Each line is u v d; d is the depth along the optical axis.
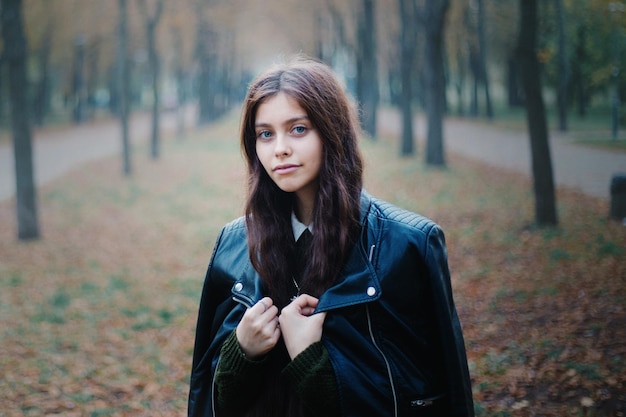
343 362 1.53
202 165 23.92
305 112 1.58
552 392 4.64
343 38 29.86
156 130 25.55
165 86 76.56
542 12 23.31
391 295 1.58
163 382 6.01
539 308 6.63
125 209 16.91
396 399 1.54
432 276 1.59
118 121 47.31
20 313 8.88
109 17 29.34
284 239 1.69
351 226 1.63
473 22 31.42
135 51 35.03
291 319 1.56
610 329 5.58
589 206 11.45
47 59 37.53
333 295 1.57
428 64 18.59
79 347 7.36
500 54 36.12
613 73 19.19
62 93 53.31
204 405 1.79
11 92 13.07
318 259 1.57
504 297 7.22
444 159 18.78
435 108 18.67
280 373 1.64
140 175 22.12
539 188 10.41
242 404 1.63
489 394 4.81
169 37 32.75
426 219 1.67
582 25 22.28
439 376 1.64
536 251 9.02
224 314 1.80
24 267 11.52
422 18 18.80
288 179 1.58
